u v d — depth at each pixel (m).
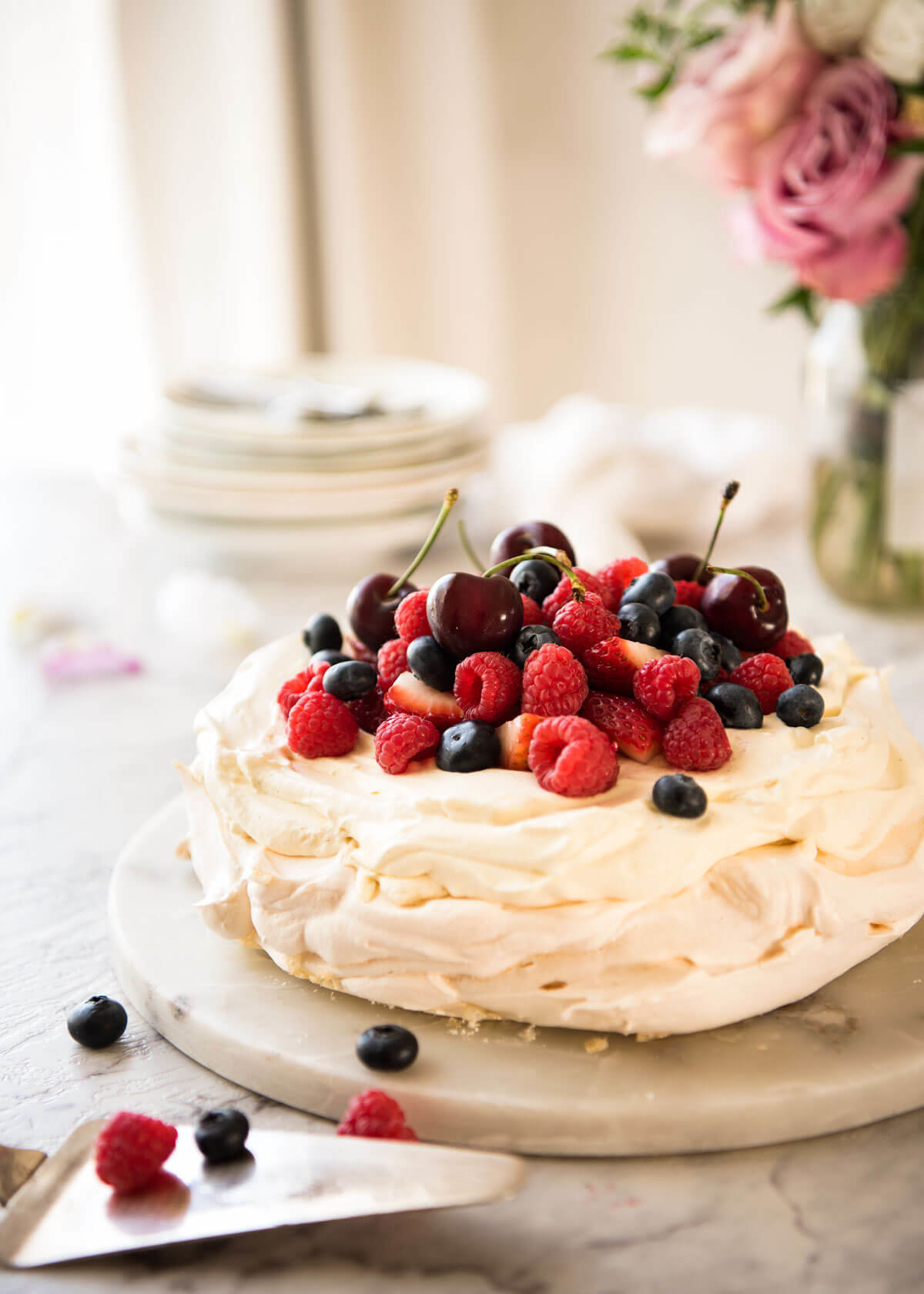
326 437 0.83
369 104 1.25
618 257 1.33
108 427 1.26
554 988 0.52
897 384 0.76
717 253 1.30
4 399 1.23
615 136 1.29
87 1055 0.54
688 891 0.52
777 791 0.53
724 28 0.75
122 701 0.78
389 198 1.29
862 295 0.72
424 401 0.91
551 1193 0.48
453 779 0.54
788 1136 0.50
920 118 0.69
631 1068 0.51
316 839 0.54
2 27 1.12
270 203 1.23
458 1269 0.46
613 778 0.54
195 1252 0.47
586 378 1.40
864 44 0.70
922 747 0.59
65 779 0.70
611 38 1.25
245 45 1.18
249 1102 0.52
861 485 0.79
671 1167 0.49
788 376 1.33
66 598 0.90
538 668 0.54
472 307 1.32
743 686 0.57
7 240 1.18
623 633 0.56
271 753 0.56
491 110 1.29
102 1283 0.46
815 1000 0.54
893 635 0.80
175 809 0.65
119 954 0.57
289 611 0.86
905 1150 0.50
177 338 1.26
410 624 0.57
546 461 0.93
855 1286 0.46
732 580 0.59
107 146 1.17
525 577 0.59
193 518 0.85
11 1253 0.46
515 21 1.26
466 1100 0.50
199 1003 0.54
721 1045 0.52
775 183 0.72
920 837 0.55
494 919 0.52
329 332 1.33
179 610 0.82
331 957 0.53
